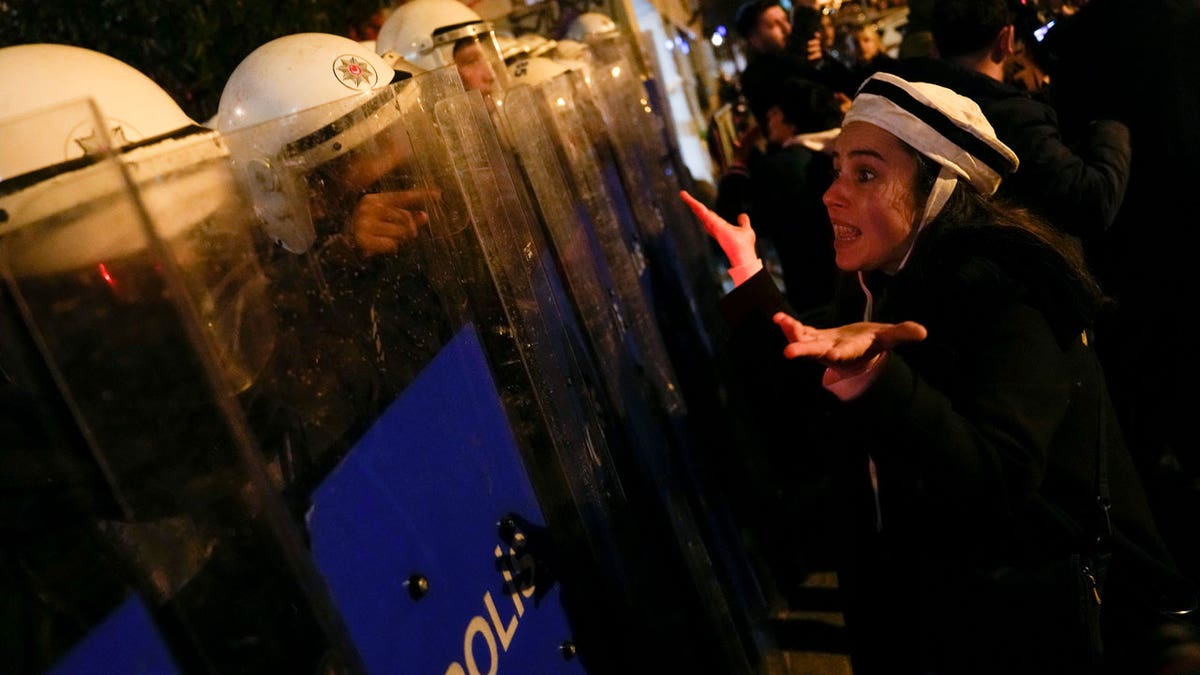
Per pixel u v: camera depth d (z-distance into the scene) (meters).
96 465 1.06
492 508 1.47
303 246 1.28
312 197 1.32
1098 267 2.93
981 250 1.53
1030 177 2.50
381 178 1.46
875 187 1.62
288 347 1.20
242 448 1.04
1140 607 1.66
